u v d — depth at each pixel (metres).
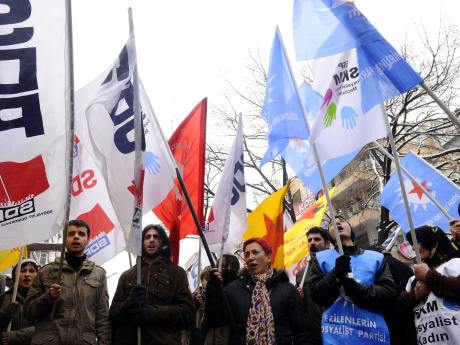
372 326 4.45
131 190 4.89
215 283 4.82
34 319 4.41
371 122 4.73
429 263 4.54
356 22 4.98
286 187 6.85
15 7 4.33
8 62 4.21
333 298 4.64
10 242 3.93
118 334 4.60
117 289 4.84
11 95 4.16
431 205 6.86
